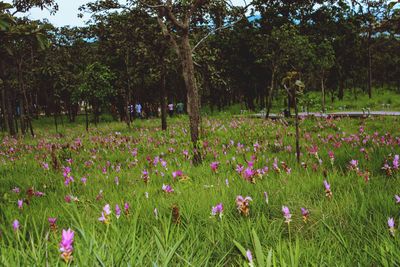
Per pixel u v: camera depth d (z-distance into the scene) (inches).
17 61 1205.1
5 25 200.5
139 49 994.7
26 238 155.5
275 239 144.6
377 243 124.8
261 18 2212.1
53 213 195.2
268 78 2384.4
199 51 826.2
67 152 481.7
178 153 454.0
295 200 188.5
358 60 2502.5
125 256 109.6
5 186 315.3
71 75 1301.7
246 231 144.3
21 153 577.0
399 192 180.1
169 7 362.0
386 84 3120.1
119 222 164.2
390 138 384.2
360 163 273.6
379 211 163.2
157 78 984.3
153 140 606.2
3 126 1786.4
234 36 2226.9
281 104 2284.7
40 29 224.2
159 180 283.1
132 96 2327.8
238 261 130.3
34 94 2484.0
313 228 154.6
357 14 2267.5
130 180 295.1
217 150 429.1
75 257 107.3
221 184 233.6
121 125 1282.0
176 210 155.3
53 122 2400.3
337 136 466.6
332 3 2222.0
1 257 110.4
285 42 1369.3
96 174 337.7
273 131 629.3
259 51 1562.5
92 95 1122.7
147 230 157.3
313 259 120.3
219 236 147.3
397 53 2918.3
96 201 225.3
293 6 2194.9
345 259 119.6
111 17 1019.9
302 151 373.7
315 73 1588.3
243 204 154.0
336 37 2171.5
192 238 143.4
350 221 158.1
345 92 2891.2
